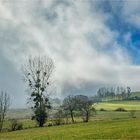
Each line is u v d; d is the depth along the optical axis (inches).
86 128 3324.3
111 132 2623.0
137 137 2197.3
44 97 4815.5
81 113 5068.9
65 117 5000.0
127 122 3700.8
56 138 2529.5
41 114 4692.4
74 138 2432.3
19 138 2763.3
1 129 4377.5
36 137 2746.1
